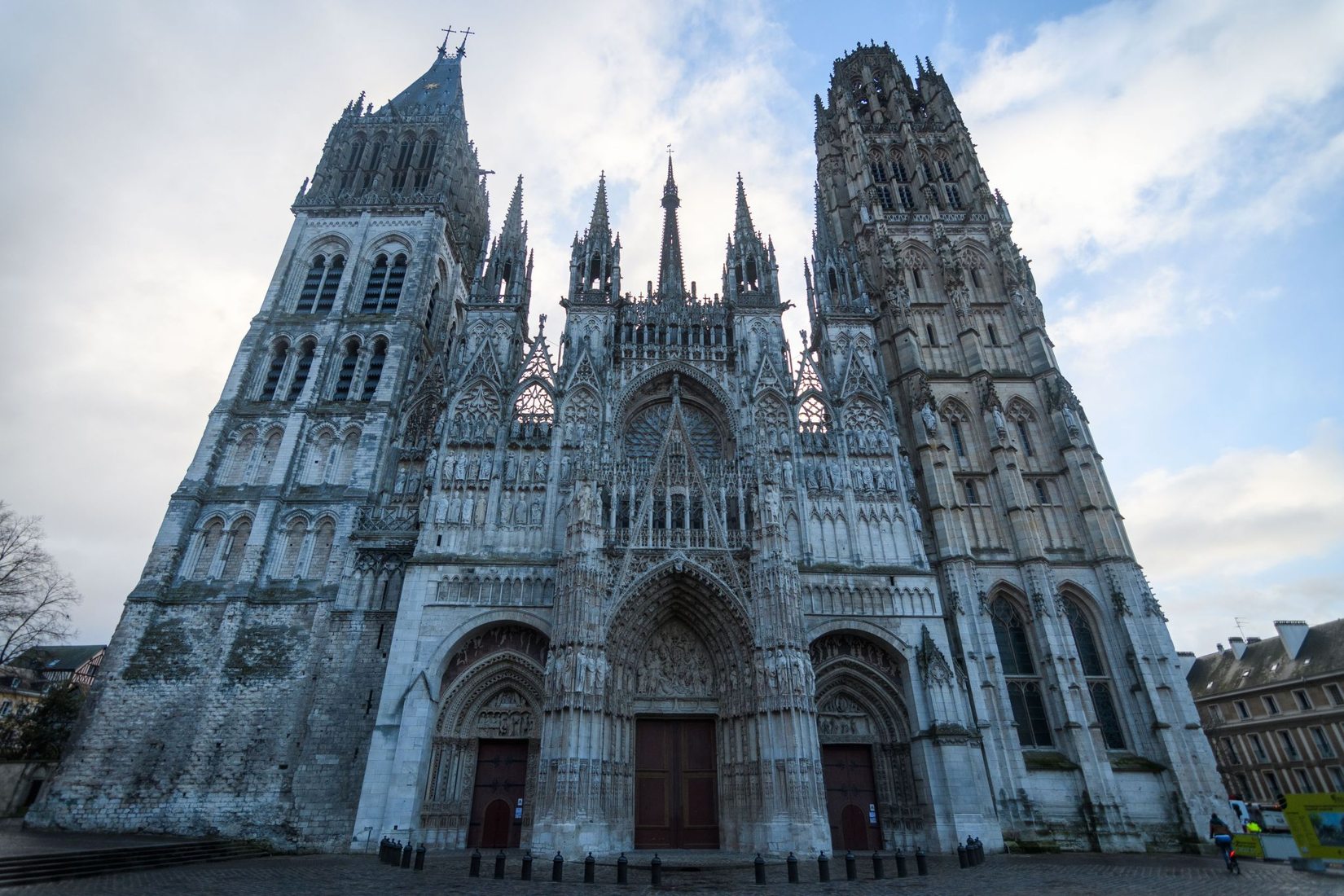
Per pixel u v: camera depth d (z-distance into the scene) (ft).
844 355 191.21
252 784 138.82
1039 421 189.06
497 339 187.83
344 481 177.47
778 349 184.75
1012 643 161.79
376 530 164.35
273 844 129.80
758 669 131.95
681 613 147.13
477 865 95.40
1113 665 158.40
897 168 246.06
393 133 252.42
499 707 141.49
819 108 273.75
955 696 140.15
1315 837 103.71
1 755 206.39
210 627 155.94
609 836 121.29
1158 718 148.25
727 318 193.06
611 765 126.82
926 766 136.36
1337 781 249.75
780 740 125.70
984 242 220.84
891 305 202.69
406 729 130.41
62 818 135.54
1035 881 92.17
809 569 153.07
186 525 166.91
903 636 147.54
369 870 100.89
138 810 136.46
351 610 152.87
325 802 134.10
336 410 187.21
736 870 104.12
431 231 224.74
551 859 110.11
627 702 136.77
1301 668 267.59
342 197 230.89
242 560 164.14
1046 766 144.56
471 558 147.84
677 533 147.13
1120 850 134.51
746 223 209.46
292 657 152.15
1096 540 168.66
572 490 147.84
